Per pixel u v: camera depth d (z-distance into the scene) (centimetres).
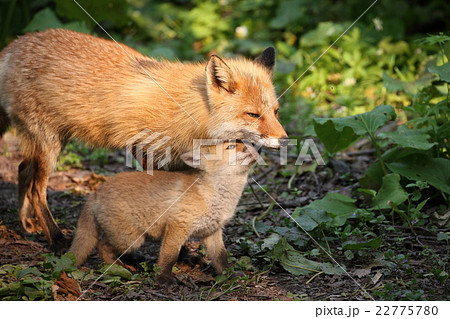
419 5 1102
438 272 398
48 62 503
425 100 580
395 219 514
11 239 503
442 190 499
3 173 684
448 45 665
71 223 547
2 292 377
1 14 999
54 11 997
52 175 687
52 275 394
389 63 889
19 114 511
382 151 675
